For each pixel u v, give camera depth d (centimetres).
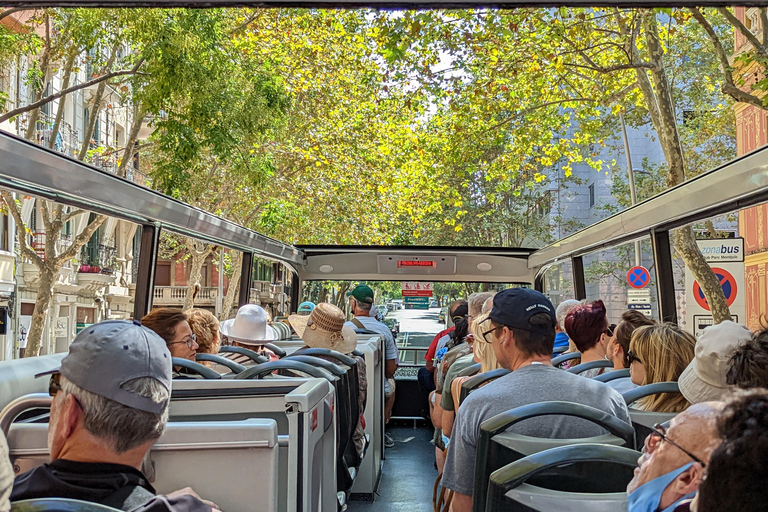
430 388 1033
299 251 1093
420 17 1233
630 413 317
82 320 3103
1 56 1641
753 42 1286
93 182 437
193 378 358
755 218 2222
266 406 308
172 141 1644
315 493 307
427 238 3762
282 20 2128
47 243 1781
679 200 535
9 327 2495
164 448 248
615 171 3481
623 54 1841
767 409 121
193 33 1514
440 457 607
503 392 293
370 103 2459
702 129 2734
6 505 132
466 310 799
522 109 1838
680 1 248
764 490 116
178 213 590
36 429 250
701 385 298
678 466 164
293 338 907
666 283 611
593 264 2966
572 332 441
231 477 250
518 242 3844
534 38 1599
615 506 190
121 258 3338
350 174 2695
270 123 1834
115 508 172
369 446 659
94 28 1528
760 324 295
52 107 2705
